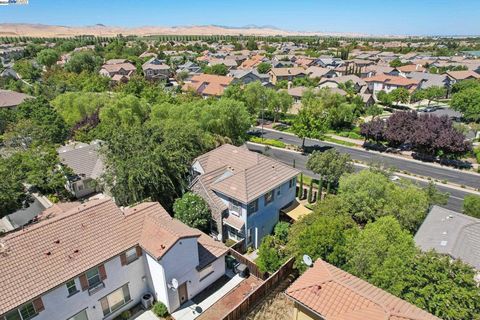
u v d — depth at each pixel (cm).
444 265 1794
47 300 1875
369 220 2750
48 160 3828
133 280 2314
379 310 1630
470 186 4422
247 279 2648
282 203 3412
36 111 5441
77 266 1994
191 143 3922
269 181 3186
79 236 2131
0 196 2939
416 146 5450
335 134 6900
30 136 4809
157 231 2289
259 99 7444
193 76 11762
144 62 14588
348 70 12800
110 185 3306
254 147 6141
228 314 2159
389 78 10856
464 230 2388
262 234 3238
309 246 2297
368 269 2083
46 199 3834
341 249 2217
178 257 2234
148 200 3100
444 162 5225
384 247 2097
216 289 2538
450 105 7769
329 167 3775
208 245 2606
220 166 3553
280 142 6322
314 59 15662
